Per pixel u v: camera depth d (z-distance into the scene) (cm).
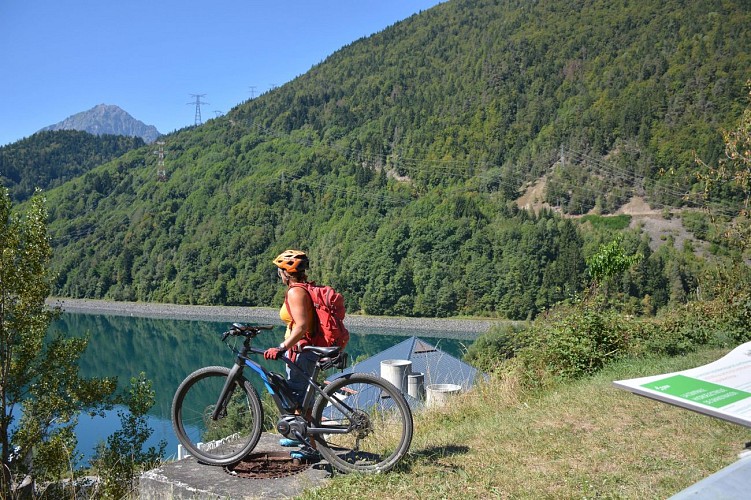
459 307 11800
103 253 17525
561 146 17000
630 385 226
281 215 17125
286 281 409
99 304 15650
